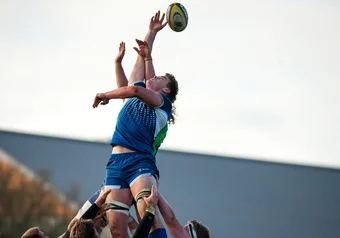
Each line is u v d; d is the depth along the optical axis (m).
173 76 26.80
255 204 82.06
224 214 78.88
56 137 80.31
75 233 21.88
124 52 28.38
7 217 70.12
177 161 84.88
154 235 24.22
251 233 77.38
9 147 76.81
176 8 28.00
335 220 83.56
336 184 89.50
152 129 25.27
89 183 75.44
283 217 82.06
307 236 80.44
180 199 78.69
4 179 72.81
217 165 86.06
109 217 24.84
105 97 24.64
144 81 27.64
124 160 24.91
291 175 88.94
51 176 74.62
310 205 85.12
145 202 23.91
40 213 71.12
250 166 87.94
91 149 80.31
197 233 26.59
